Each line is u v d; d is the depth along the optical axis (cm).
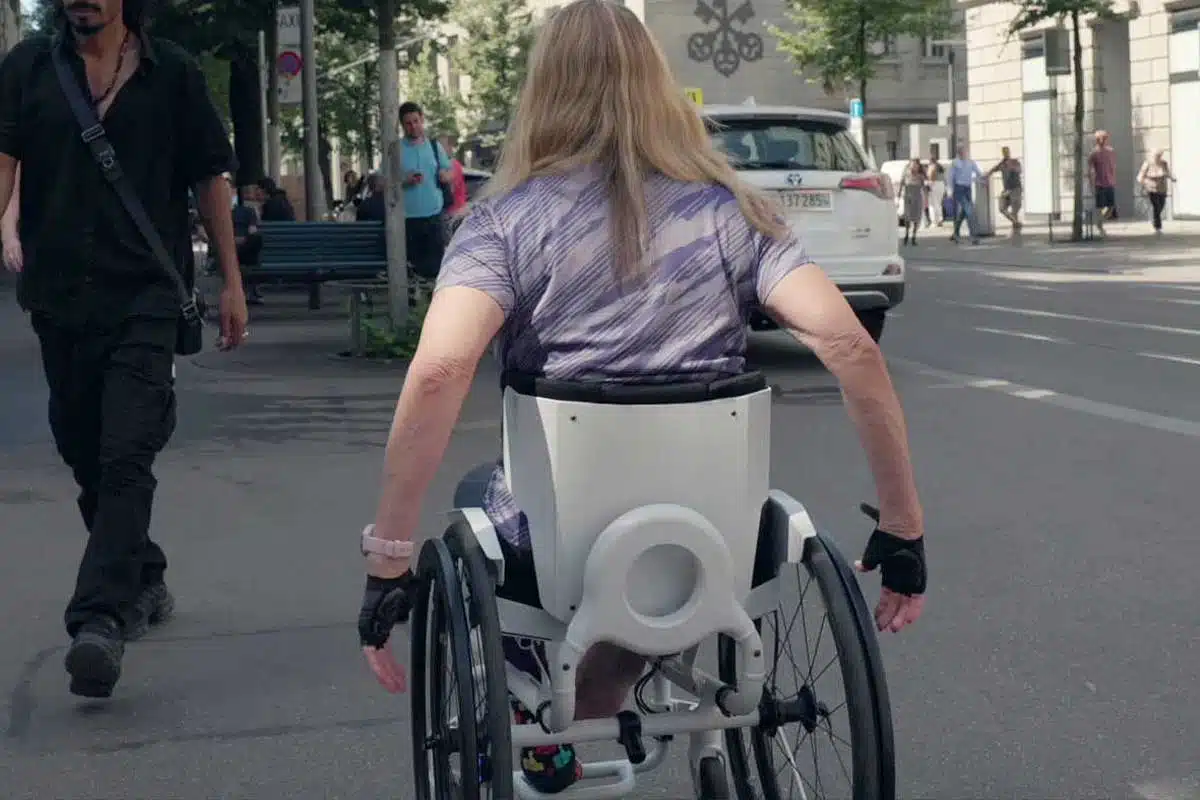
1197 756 468
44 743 501
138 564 535
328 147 5241
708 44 5412
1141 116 3950
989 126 4459
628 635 320
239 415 1152
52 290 542
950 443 984
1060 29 3300
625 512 322
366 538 333
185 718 521
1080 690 527
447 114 6247
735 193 334
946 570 683
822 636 353
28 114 540
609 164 329
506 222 326
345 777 467
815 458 954
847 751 351
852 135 1431
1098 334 1570
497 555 329
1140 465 899
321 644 598
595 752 480
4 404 1248
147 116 544
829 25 4047
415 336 1497
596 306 325
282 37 2934
